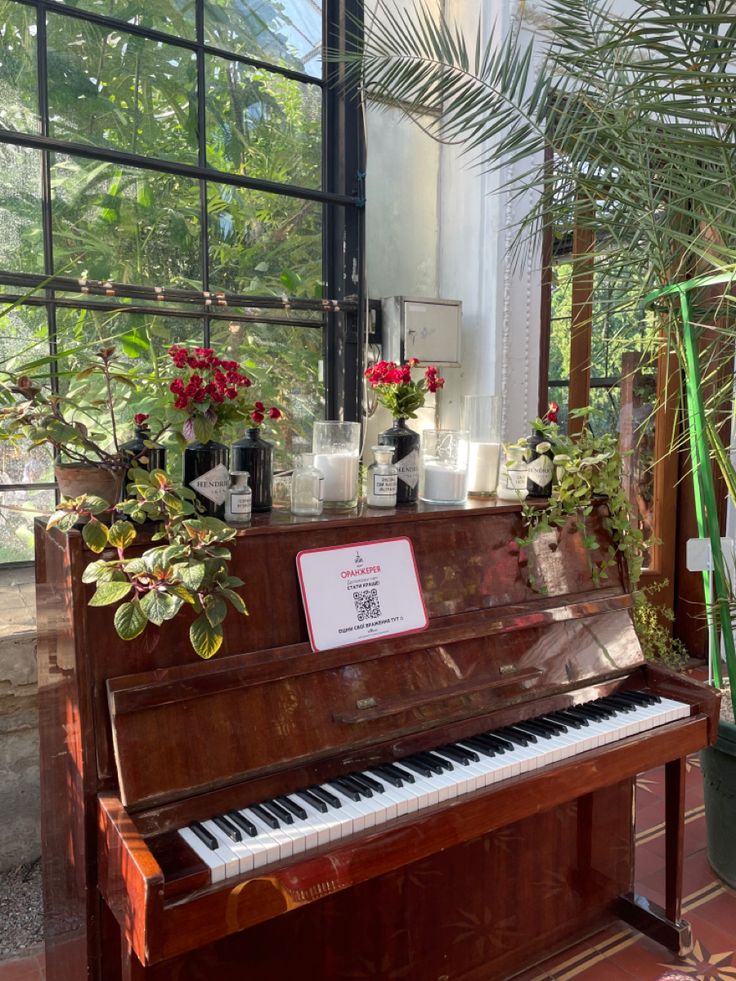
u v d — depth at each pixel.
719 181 2.02
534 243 3.07
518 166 3.32
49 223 2.54
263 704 1.51
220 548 1.42
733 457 3.61
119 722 1.36
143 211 2.72
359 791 1.47
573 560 2.11
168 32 2.71
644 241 2.33
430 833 1.45
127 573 1.38
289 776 1.48
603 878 2.14
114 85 2.63
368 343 3.29
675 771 2.02
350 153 3.16
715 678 2.54
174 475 2.71
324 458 1.88
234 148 2.92
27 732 2.25
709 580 2.42
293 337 3.10
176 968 1.46
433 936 1.83
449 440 2.02
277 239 3.03
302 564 1.65
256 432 1.81
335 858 1.33
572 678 1.94
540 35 3.33
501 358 3.39
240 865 1.27
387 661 1.69
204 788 1.39
